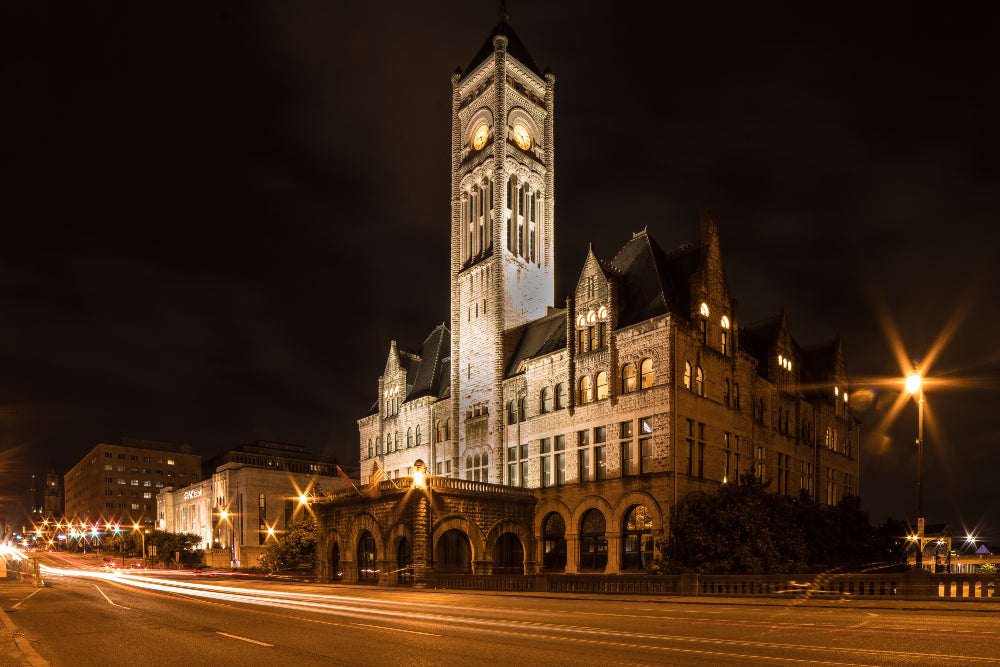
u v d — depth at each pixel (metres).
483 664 15.72
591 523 52.44
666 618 24.12
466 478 67.38
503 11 78.25
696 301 51.72
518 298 68.81
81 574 84.12
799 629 20.50
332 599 36.62
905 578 29.12
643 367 50.59
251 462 134.50
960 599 27.48
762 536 41.00
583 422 54.12
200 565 115.00
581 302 56.47
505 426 63.34
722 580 34.53
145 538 121.94
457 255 73.88
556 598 35.50
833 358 72.38
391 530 52.50
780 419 61.94
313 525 78.06
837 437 71.12
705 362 51.78
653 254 54.38
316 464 143.25
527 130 74.75
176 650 19.19
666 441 47.38
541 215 73.94
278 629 23.11
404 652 17.61
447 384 74.31
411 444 77.88
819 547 48.84
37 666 16.23
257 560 112.00
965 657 15.56
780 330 63.38
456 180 75.81
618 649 17.28
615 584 37.66
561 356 57.38
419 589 45.91
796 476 62.56
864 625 21.27
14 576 62.25
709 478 49.78
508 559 55.31
